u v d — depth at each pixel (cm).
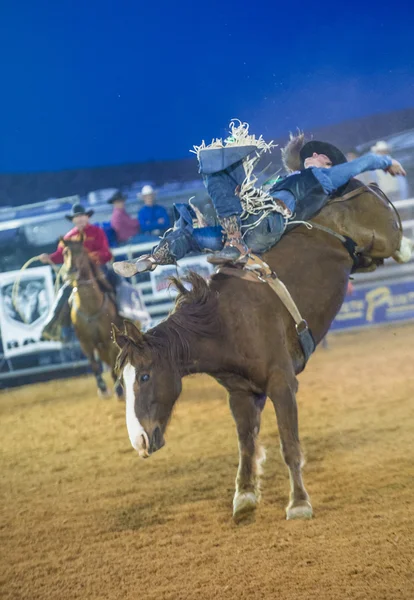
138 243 1822
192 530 628
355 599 461
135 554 593
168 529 640
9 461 1015
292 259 681
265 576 512
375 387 1179
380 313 1909
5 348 1820
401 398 1070
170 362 591
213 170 647
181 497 727
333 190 712
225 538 597
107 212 1978
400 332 1766
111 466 902
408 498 633
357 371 1345
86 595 527
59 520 709
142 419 571
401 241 757
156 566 561
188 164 2250
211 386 1420
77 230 1395
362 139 2141
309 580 497
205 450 913
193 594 501
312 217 706
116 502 743
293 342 657
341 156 788
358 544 547
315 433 916
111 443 1043
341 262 709
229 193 657
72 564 591
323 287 685
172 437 1009
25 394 1680
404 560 509
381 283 1908
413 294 1905
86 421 1245
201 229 670
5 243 1883
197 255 1844
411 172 1934
